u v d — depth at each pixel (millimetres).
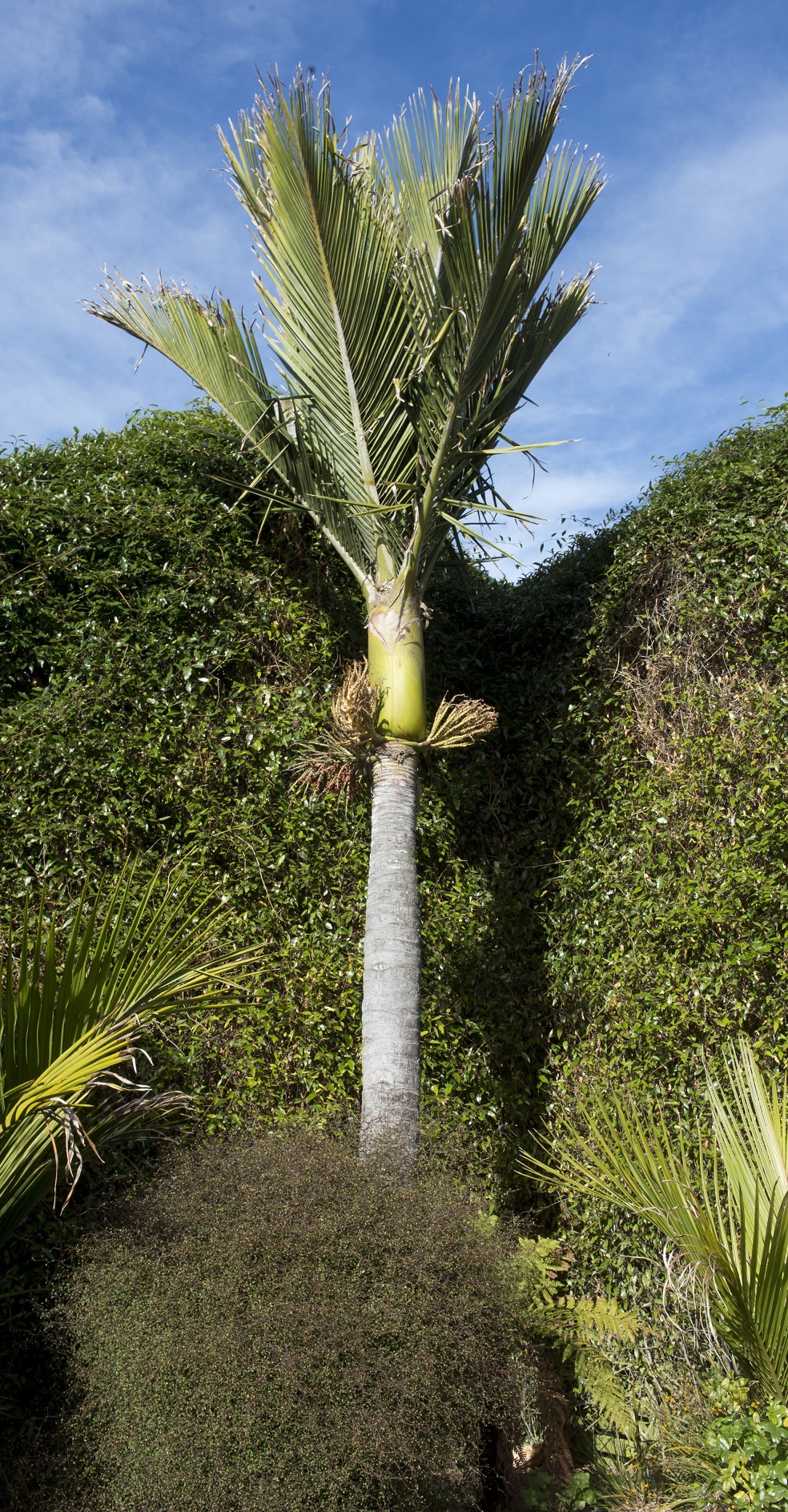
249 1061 4277
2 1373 3434
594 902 4934
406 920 4059
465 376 4348
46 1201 3664
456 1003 4871
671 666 5105
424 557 4629
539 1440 3750
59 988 3008
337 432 4641
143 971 3170
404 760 4328
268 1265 2797
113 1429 2574
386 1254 2893
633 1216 4230
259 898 4645
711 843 4531
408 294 4410
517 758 5684
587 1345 3883
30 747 4438
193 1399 2500
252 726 4902
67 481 5078
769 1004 4129
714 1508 2967
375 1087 3811
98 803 4480
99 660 4734
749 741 4539
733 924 4281
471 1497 2998
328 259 4199
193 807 4637
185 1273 2787
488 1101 4758
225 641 4973
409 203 4855
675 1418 3473
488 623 6184
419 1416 2574
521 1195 4715
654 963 4531
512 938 5145
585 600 5723
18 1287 3545
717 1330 3186
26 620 4789
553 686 5633
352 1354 2625
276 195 4180
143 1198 3436
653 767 4957
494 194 4070
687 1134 4125
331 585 5508
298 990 4516
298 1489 2430
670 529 5266
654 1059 4375
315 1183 3080
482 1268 2994
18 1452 3295
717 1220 3150
